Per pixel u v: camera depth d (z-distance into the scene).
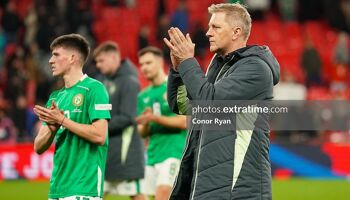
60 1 62.28
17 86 53.78
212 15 16.42
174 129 25.47
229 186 15.48
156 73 26.42
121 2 69.12
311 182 44.62
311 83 59.16
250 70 15.60
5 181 44.75
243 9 16.31
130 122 25.50
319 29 67.88
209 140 15.64
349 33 67.88
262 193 15.62
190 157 16.25
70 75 18.66
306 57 59.62
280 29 67.31
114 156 25.56
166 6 69.12
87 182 18.03
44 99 53.69
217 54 16.62
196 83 15.53
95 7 68.62
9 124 48.44
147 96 26.70
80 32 59.91
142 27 63.09
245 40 16.34
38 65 57.09
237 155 15.55
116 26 67.31
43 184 43.25
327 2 67.81
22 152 45.12
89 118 18.36
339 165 46.50
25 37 61.62
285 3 68.62
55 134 18.06
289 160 46.50
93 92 18.36
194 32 59.25
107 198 36.25
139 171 25.75
